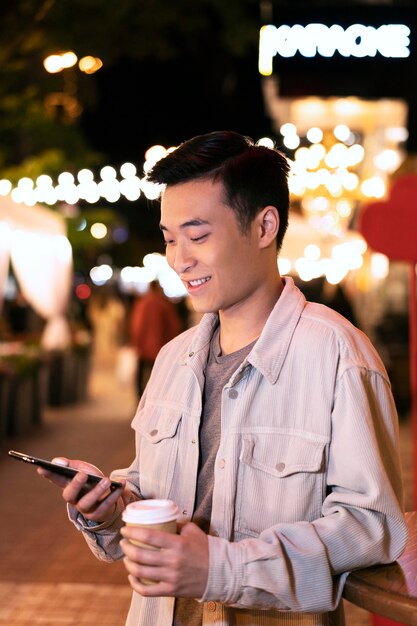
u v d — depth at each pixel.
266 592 1.81
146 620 2.11
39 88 14.53
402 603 1.79
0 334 14.43
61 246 14.16
